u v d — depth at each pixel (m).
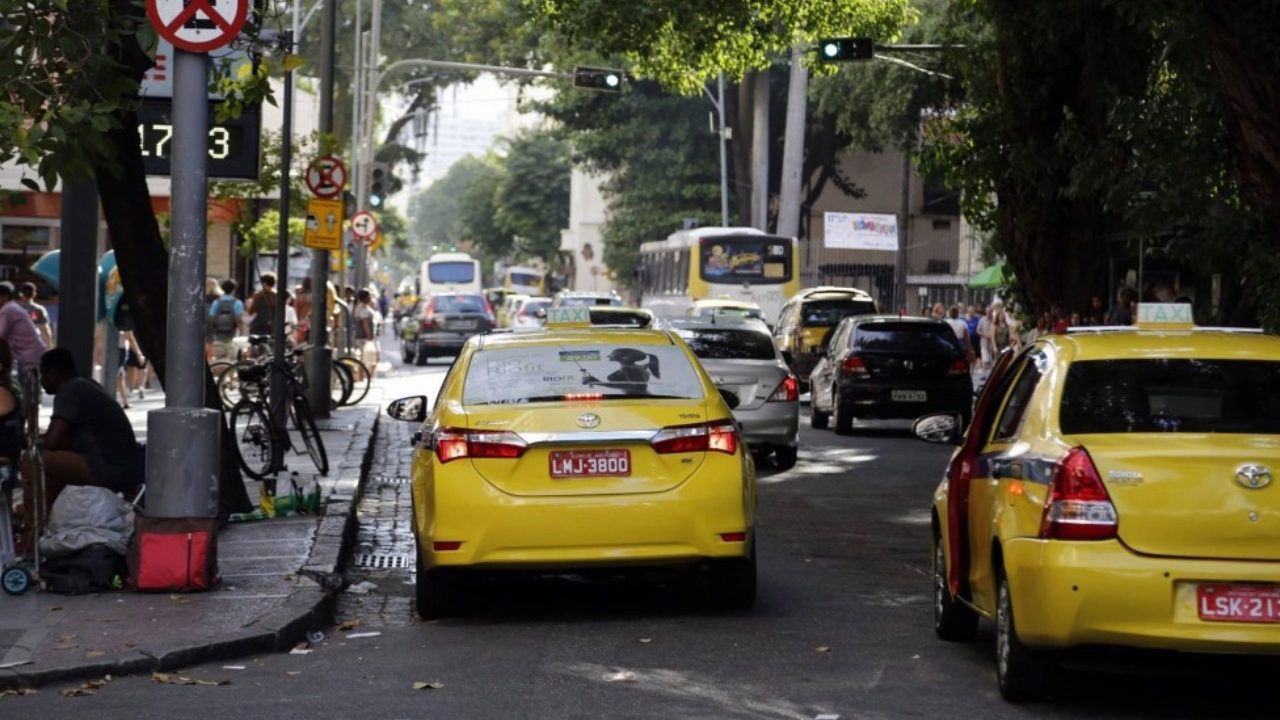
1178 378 9.66
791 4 36.88
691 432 12.36
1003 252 33.69
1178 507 8.75
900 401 31.38
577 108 74.88
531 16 35.50
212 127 18.64
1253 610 8.66
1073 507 8.87
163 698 10.06
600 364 13.03
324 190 31.31
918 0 52.94
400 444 29.56
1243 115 18.05
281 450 22.22
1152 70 28.38
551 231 125.81
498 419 12.27
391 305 121.94
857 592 14.08
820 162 75.88
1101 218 31.55
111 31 14.47
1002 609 9.74
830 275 69.38
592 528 12.09
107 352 23.30
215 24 13.29
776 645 11.65
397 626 12.77
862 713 9.49
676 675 10.63
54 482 14.73
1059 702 9.76
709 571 13.06
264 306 35.84
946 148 32.22
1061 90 30.19
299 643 11.99
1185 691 10.12
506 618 12.99
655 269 69.69
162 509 13.27
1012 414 10.38
